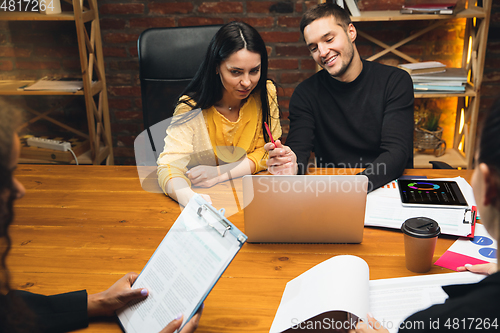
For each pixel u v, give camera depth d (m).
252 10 2.63
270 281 0.96
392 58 2.68
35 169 1.60
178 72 1.94
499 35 2.55
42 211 1.29
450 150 2.69
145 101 1.98
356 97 1.77
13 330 0.67
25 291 0.85
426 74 2.33
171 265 0.83
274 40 2.69
